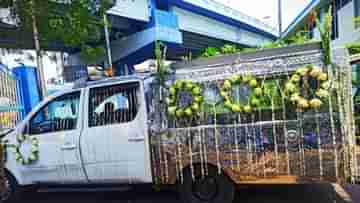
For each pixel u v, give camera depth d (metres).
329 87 3.35
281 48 3.59
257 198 4.41
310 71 3.41
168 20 18.91
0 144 4.54
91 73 5.76
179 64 3.95
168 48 21.02
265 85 3.64
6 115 8.45
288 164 3.58
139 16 17.38
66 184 4.54
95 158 4.23
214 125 3.81
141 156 4.06
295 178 3.57
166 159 4.00
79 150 4.29
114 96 4.24
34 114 4.64
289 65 3.54
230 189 3.90
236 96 3.73
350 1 12.95
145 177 4.09
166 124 3.98
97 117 4.29
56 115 4.54
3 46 11.79
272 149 3.62
